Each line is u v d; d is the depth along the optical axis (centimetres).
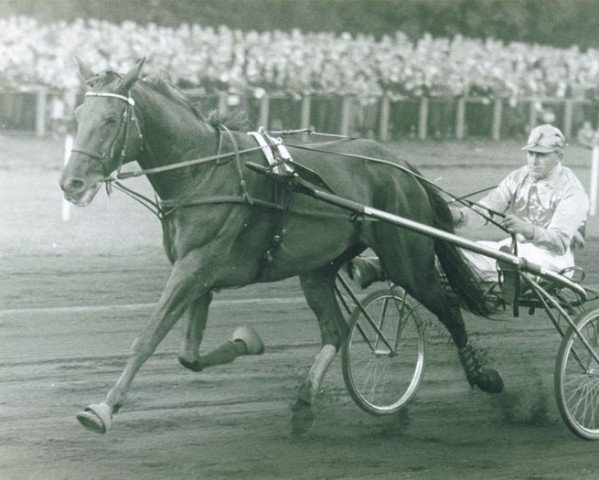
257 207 944
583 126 3972
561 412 955
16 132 2944
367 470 848
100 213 2072
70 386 1041
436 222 1070
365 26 3956
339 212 994
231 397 1035
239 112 984
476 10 4181
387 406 1025
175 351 1188
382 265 1045
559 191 1045
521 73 3812
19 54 2944
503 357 1234
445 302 1065
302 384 1022
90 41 3055
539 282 1027
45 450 865
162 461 850
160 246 1812
